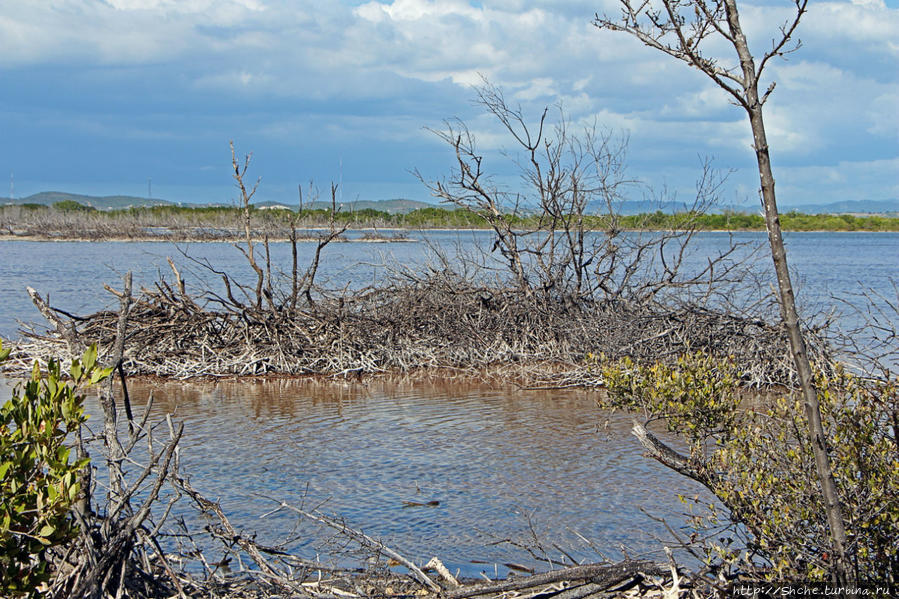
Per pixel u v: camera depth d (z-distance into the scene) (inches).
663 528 272.1
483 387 514.3
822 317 694.5
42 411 163.3
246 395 489.7
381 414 438.9
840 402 190.7
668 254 1539.1
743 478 188.9
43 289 1085.8
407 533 268.7
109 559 182.5
